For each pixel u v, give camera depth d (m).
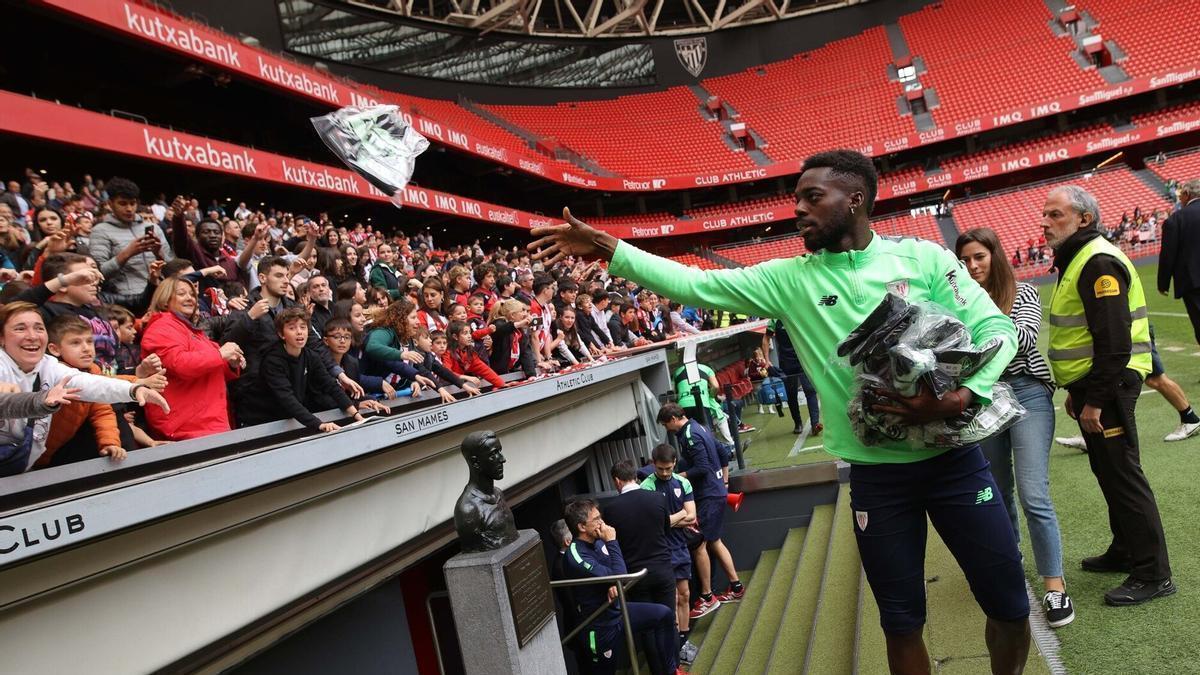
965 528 2.14
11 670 2.17
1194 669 2.71
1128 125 33.81
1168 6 35.62
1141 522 3.31
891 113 37.31
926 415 1.96
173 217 5.45
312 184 16.78
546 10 38.78
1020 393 3.44
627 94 39.56
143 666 2.56
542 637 3.20
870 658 3.62
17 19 13.95
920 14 41.09
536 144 31.45
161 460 3.01
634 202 38.41
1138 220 28.25
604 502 7.73
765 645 5.12
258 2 23.09
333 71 25.72
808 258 2.24
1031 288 3.60
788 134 38.06
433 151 25.77
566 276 7.82
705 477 6.86
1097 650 3.03
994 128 34.66
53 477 2.55
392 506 4.01
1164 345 9.91
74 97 15.95
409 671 4.38
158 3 15.97
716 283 2.28
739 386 11.29
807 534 6.82
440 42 31.14
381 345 4.84
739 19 41.53
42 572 2.26
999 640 2.27
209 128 19.16
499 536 3.13
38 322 2.72
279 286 4.33
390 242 13.95
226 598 2.92
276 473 2.96
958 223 33.88
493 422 5.18
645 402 8.45
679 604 6.39
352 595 3.85
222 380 3.66
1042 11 38.81
